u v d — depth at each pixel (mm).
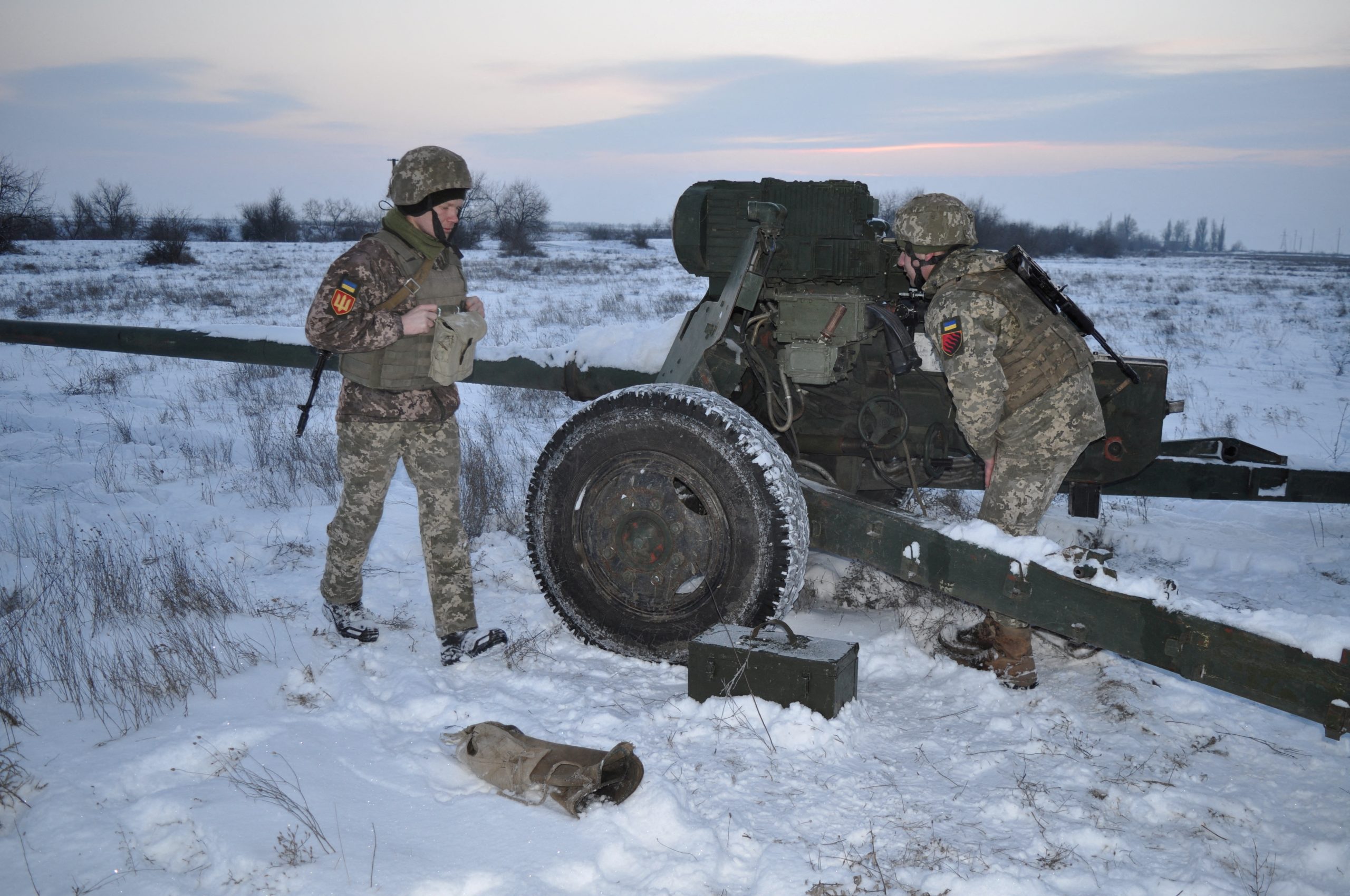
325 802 2660
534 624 4227
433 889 2291
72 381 11898
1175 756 3082
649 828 2572
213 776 2793
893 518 3639
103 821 2559
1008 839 2574
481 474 6328
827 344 4129
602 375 5059
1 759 2781
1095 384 4395
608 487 3779
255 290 25500
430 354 3662
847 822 2650
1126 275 44531
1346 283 39562
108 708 3254
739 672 3299
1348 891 2336
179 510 6203
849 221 4477
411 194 3543
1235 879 2387
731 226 4438
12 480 6812
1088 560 3262
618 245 77938
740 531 3562
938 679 3750
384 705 3346
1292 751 3119
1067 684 3697
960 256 3623
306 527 5855
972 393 3396
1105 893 2318
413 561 5230
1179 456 5418
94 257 43344
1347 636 2762
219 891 2281
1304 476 5023
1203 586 4961
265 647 3807
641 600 3770
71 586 4480
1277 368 13797
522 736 2969
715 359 4102
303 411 3848
